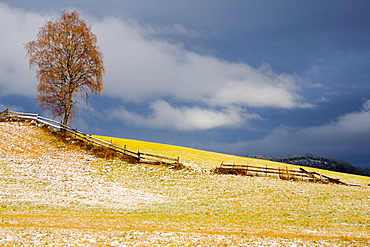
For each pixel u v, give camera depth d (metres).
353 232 16.03
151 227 16.44
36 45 46.03
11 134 43.50
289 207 24.39
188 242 13.48
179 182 34.28
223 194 29.58
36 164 35.09
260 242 13.59
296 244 13.24
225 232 15.71
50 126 48.75
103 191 28.28
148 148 57.97
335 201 26.97
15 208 19.17
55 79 46.75
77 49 47.56
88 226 15.95
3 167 32.12
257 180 37.81
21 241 12.66
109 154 42.91
